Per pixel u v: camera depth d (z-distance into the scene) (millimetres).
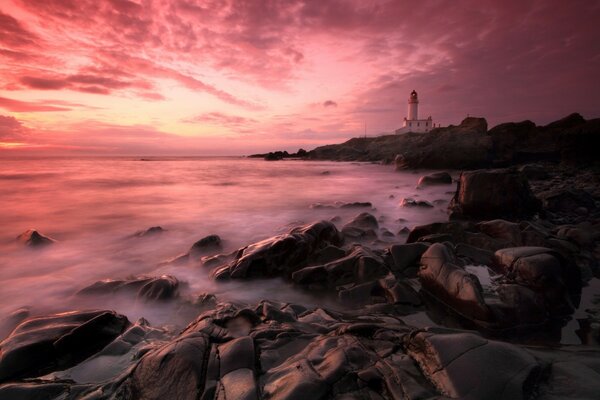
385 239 9422
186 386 2883
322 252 7344
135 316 5246
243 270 6660
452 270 5289
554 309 4773
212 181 30297
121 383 3186
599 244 7375
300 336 3791
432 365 2906
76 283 6941
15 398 3066
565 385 2645
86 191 22594
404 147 71625
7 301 6016
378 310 5254
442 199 16422
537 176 21969
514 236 7270
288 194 21203
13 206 16641
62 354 3852
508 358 2807
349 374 2891
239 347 3305
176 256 8680
